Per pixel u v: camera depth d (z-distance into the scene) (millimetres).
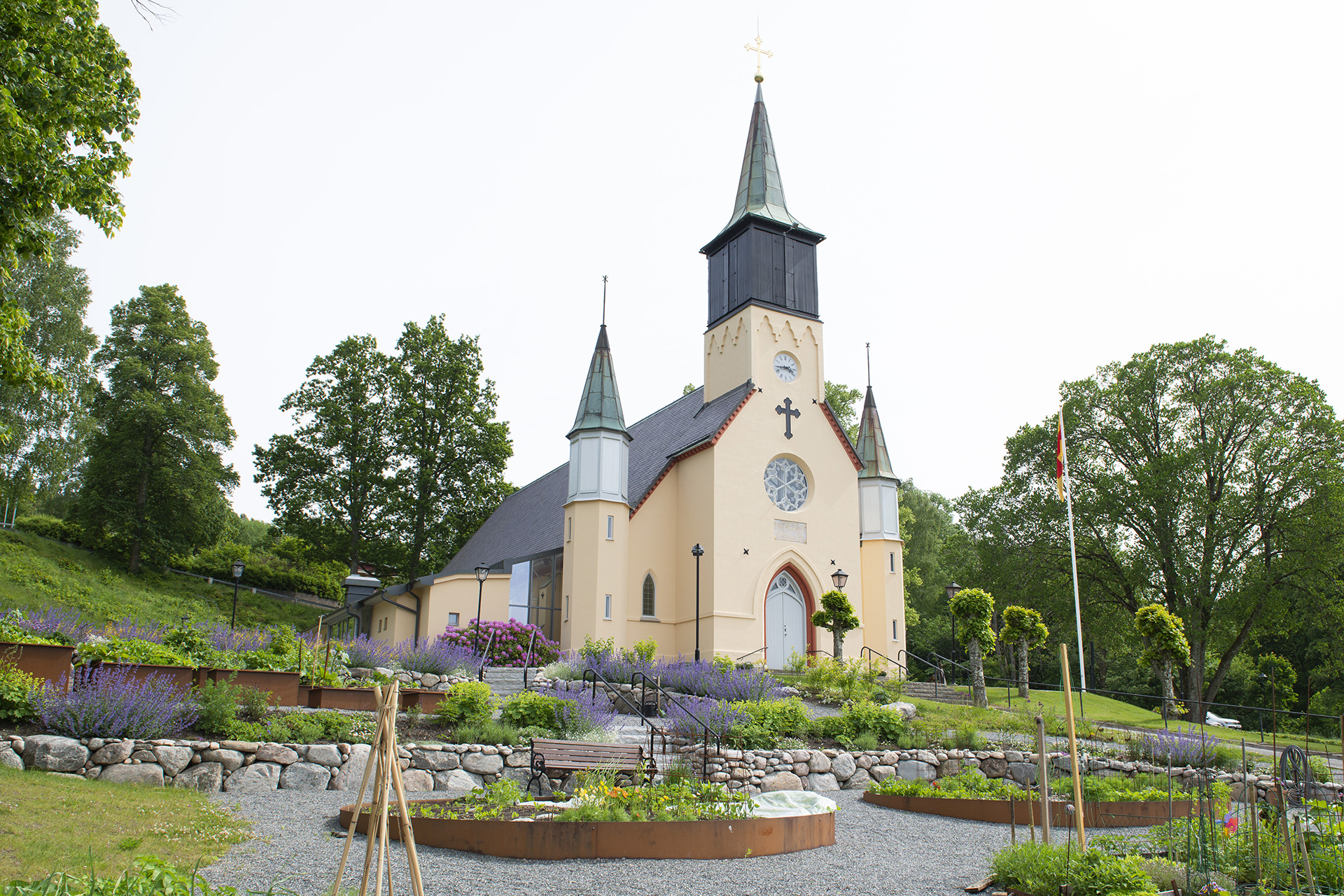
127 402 47812
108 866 7836
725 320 37188
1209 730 28891
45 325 43938
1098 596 43125
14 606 36000
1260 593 37750
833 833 11391
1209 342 40875
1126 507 40656
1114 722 27703
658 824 9984
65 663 13328
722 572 32312
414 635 38000
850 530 35656
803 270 37594
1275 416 39438
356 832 10180
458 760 13852
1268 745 25781
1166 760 19391
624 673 24281
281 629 19875
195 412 49188
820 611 30094
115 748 11844
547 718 16156
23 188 12062
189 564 55375
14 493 44938
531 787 13734
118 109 13484
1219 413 40062
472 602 36781
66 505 63812
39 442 43938
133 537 47438
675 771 13375
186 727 12945
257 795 12047
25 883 6367
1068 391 44406
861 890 8852
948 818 13430
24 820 9000
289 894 7367
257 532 83500
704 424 35594
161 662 14906
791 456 35125
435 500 51312
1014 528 44625
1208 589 39031
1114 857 8500
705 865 9656
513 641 28906
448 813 10562
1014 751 17953
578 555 32094
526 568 37000
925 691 30281
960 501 48656
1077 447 43500
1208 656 45688
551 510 42219
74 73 12656
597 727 16328
